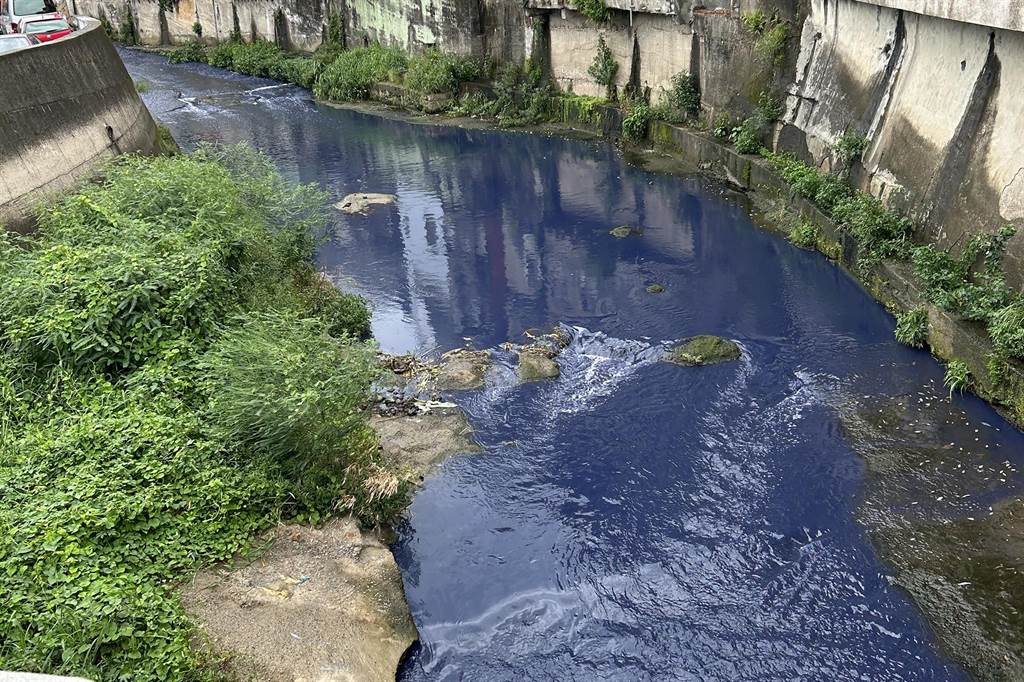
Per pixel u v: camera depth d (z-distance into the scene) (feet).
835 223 60.13
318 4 140.05
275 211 56.95
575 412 44.50
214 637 26.30
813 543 34.83
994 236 44.32
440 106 115.03
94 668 23.49
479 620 31.96
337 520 33.32
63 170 52.37
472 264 66.03
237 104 124.77
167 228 45.62
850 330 51.13
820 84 68.95
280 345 36.27
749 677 29.30
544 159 93.20
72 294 37.29
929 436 40.50
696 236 68.13
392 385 46.96
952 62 51.16
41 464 30.09
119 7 173.88
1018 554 33.12
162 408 33.91
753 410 43.80
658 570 34.01
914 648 29.89
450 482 39.29
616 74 100.27
